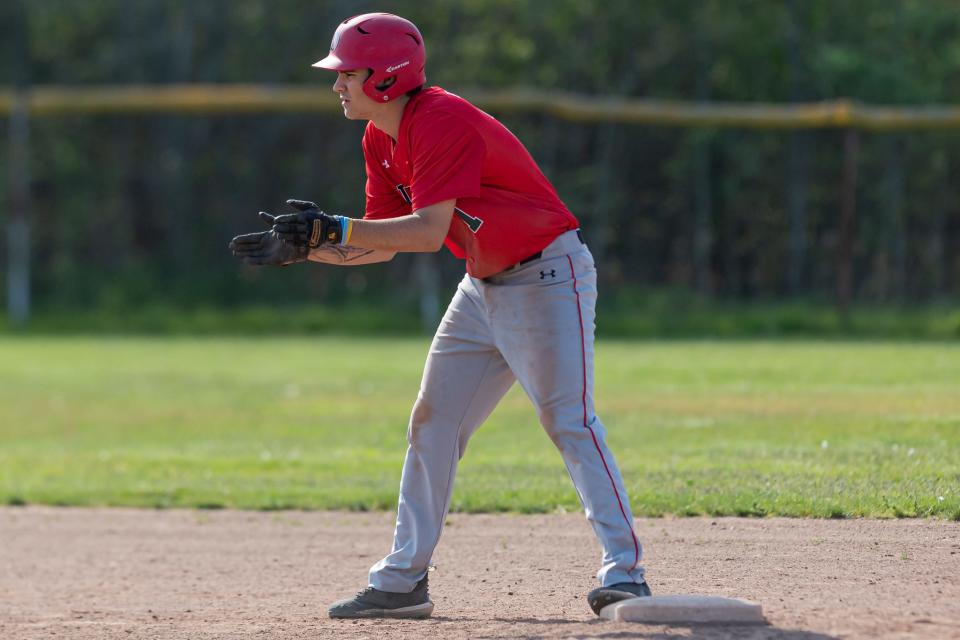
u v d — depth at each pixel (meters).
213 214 99.50
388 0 101.31
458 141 16.62
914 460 28.27
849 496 25.09
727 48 99.69
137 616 20.73
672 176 93.38
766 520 24.52
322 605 21.27
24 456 39.06
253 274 95.56
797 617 16.69
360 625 18.25
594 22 100.00
